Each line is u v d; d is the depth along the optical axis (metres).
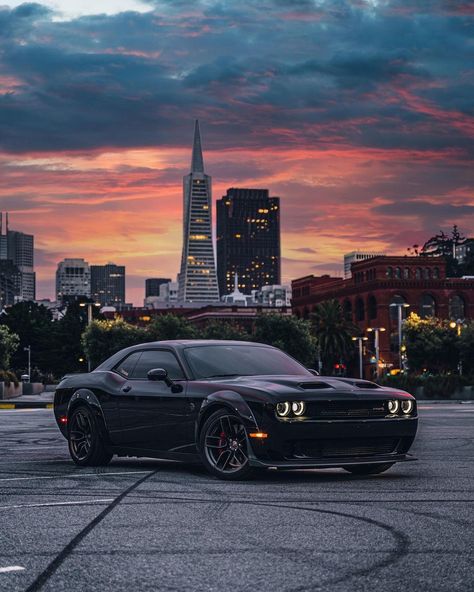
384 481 9.09
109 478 9.48
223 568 5.11
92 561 5.32
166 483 8.99
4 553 5.57
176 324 100.94
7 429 19.06
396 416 9.44
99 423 10.80
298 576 4.90
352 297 117.19
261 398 9.05
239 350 10.72
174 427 9.93
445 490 8.30
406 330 81.19
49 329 118.69
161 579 4.87
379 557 5.35
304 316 135.12
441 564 5.16
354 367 116.25
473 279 111.94
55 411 11.43
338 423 9.07
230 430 9.32
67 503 7.62
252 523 6.55
